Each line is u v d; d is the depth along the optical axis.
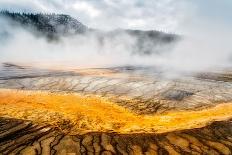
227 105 15.21
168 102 15.44
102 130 10.91
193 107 14.66
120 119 12.51
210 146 9.41
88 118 12.38
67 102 14.92
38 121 11.46
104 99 15.74
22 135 9.91
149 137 10.01
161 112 13.73
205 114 13.48
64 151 8.78
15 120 11.38
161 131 10.81
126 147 9.20
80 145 9.19
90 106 14.33
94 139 9.64
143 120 12.46
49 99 15.43
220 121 11.70
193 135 10.18
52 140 9.51
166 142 9.65
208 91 18.17
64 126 11.17
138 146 9.30
